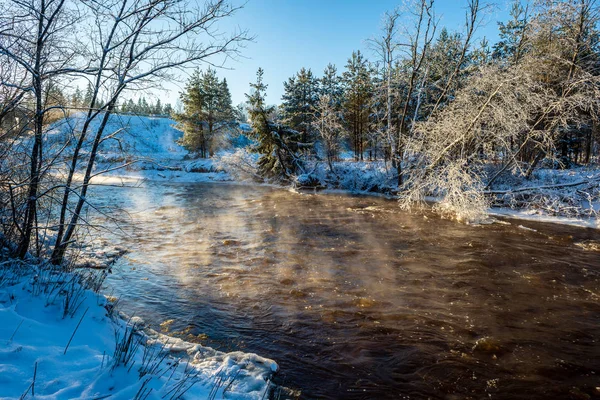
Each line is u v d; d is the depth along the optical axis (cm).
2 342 360
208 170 3834
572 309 714
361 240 1234
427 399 456
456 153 1848
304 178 2712
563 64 1914
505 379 497
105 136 700
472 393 468
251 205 1991
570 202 1678
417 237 1271
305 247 1148
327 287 820
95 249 1073
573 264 978
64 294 525
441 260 1016
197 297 758
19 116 638
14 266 595
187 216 1655
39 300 493
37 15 595
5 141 630
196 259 1018
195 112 4469
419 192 1834
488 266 964
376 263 989
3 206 637
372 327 639
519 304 736
